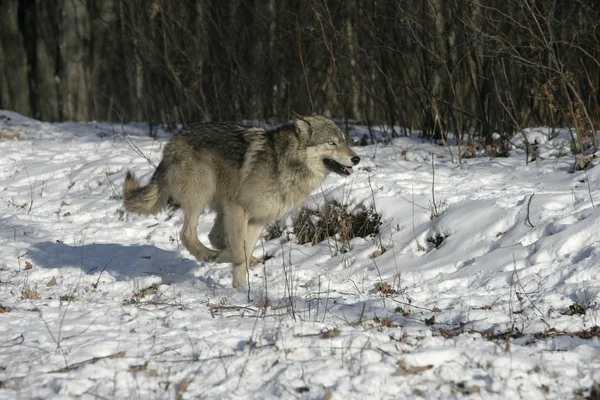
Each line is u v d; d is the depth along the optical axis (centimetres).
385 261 1238
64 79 3781
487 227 1207
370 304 951
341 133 1132
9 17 3891
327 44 2139
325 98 2464
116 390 651
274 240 1420
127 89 3812
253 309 920
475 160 1725
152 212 1185
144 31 2688
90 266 1237
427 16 2059
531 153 1723
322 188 1516
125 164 1925
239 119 2562
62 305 952
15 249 1313
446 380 656
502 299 944
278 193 1120
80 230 1482
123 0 2902
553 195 1245
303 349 721
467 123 2158
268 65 2527
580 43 1859
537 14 1755
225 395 632
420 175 1557
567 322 823
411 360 684
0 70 3941
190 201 1130
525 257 1075
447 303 948
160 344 766
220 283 1162
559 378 660
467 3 1852
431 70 2075
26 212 1642
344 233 1362
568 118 1658
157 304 959
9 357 735
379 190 1462
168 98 2791
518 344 759
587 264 977
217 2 2573
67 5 3694
